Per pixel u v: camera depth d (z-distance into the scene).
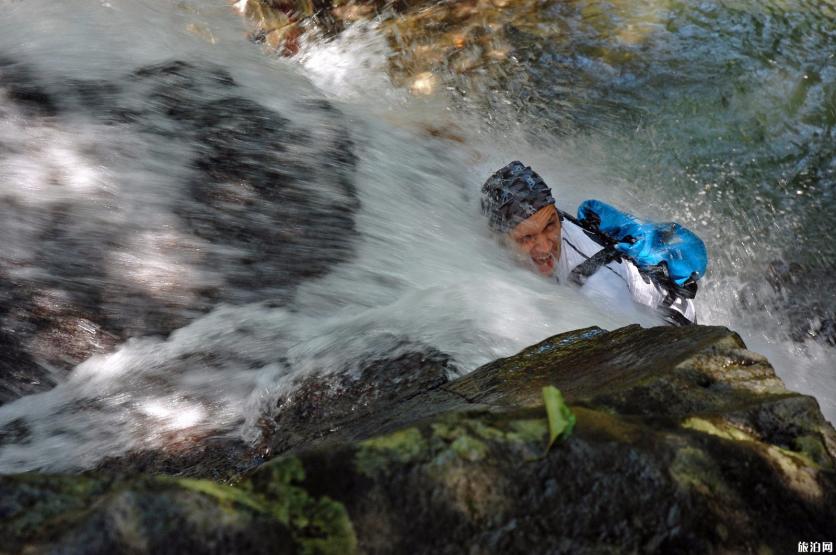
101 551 1.28
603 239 3.75
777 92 5.53
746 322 4.61
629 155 5.12
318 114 4.36
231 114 3.96
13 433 2.76
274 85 4.54
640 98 5.45
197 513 1.35
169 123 3.76
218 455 2.60
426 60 5.40
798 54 5.73
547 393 1.63
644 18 5.96
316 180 3.71
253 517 1.38
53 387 2.90
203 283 3.21
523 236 3.58
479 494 1.52
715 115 5.39
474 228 3.79
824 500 1.64
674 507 1.55
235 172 3.61
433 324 3.04
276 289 3.24
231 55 4.72
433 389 2.50
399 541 1.46
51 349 2.97
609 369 2.14
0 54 3.92
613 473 1.57
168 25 4.70
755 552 1.54
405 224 3.69
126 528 1.30
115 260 3.21
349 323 3.10
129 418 2.80
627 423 1.70
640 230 3.71
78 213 3.29
